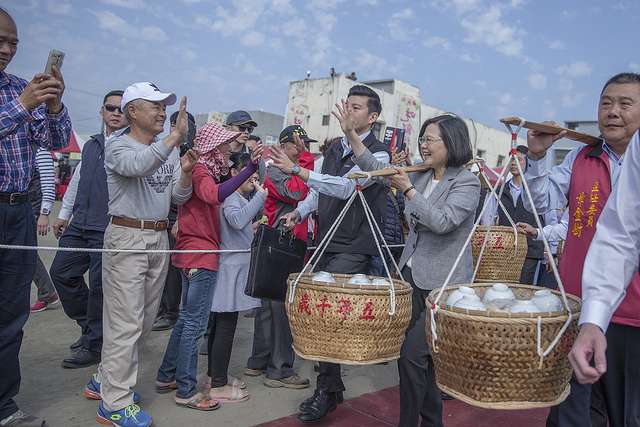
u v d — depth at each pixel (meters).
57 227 4.88
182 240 3.46
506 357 1.83
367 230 3.55
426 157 2.94
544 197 2.67
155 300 3.35
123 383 3.13
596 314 1.59
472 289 2.33
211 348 3.69
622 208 1.69
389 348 2.64
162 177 3.25
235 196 3.64
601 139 2.49
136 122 3.19
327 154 3.93
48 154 5.23
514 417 3.70
